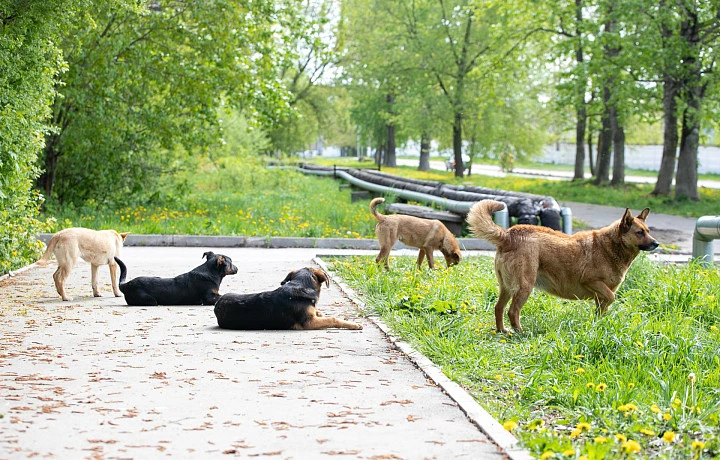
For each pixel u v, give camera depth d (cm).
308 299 839
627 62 2695
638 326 770
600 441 463
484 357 690
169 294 988
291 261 1413
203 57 2131
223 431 496
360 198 2738
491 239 842
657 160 7025
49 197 2030
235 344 757
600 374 641
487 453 464
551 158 8712
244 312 826
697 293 976
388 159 6525
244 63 2158
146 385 603
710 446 486
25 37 1148
